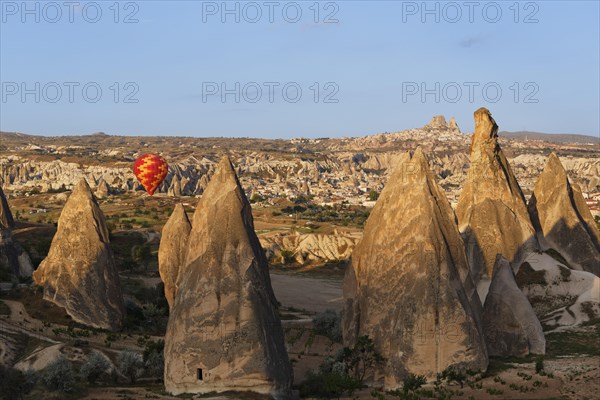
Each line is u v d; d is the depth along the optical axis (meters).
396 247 61.06
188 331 56.00
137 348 72.62
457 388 56.69
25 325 74.69
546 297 80.12
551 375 58.75
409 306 58.78
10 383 56.81
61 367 58.19
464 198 87.06
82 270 80.44
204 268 56.94
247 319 55.75
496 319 66.12
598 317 76.25
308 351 76.12
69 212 82.56
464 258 62.53
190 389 55.44
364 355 60.28
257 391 54.84
